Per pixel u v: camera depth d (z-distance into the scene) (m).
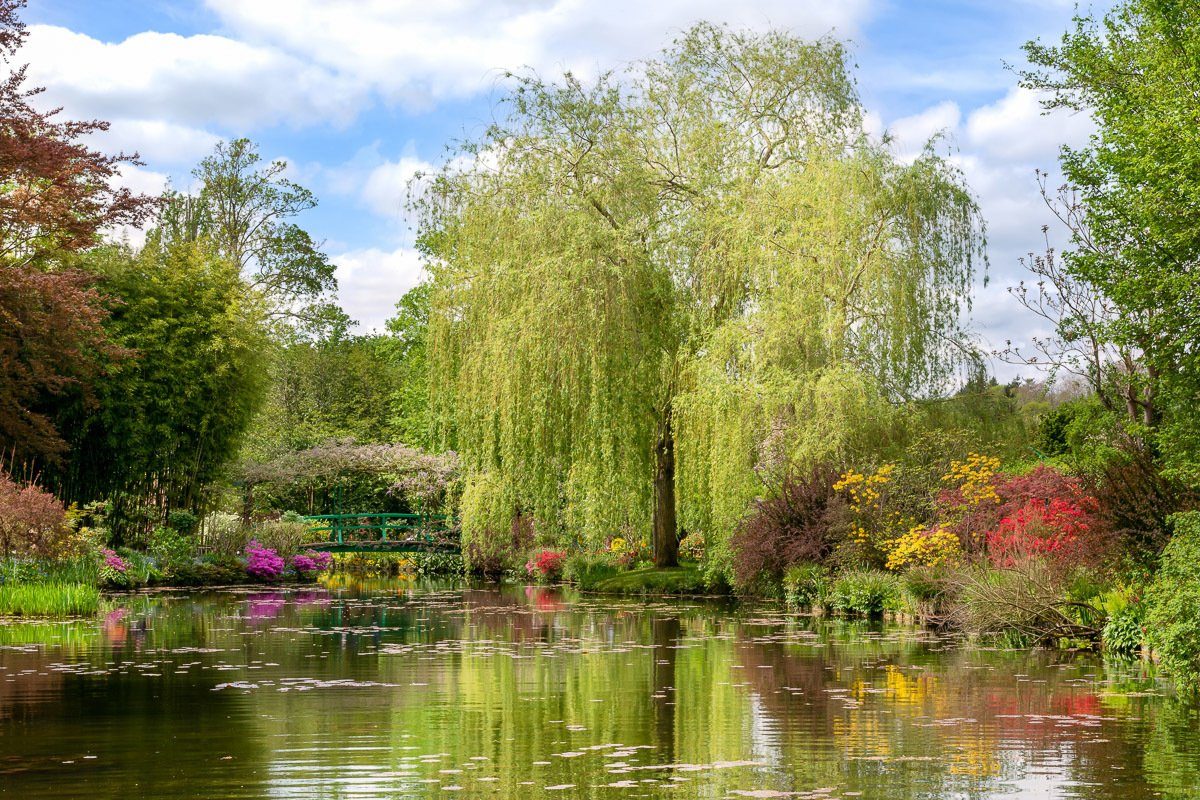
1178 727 7.78
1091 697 9.10
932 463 17.88
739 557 19.47
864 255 19.05
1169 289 14.50
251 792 5.99
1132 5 17.95
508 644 13.22
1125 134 15.68
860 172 18.67
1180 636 9.33
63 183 19.62
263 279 42.84
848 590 17.34
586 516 19.83
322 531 35.16
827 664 11.31
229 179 42.47
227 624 15.68
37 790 6.02
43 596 16.83
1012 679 10.17
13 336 21.50
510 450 19.83
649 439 20.80
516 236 20.17
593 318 19.23
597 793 5.98
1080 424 18.84
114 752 7.01
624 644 13.26
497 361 19.78
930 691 9.48
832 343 18.17
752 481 18.70
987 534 15.56
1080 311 17.55
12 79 18.89
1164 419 16.64
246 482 32.81
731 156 22.19
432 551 34.16
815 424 18.05
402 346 45.19
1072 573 12.81
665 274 20.86
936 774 6.38
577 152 21.02
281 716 8.30
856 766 6.59
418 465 34.50
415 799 5.85
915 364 19.03
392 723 8.04
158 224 39.84
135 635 13.99
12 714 8.37
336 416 44.09
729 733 7.66
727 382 18.33
